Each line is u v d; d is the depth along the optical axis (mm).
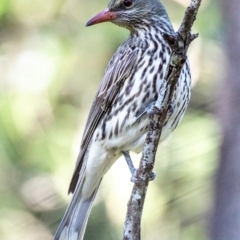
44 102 14281
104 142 10812
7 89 14328
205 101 13180
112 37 14289
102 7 14906
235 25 11195
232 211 10617
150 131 9016
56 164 14062
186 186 11891
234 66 11055
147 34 10664
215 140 11602
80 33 14492
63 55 14367
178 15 14406
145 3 10773
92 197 11094
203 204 11812
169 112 10148
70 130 14328
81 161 11117
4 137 13914
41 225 14266
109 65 10852
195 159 11805
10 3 14727
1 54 14766
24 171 14180
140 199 9188
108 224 13875
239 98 10875
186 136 12375
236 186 10633
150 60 10391
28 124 14094
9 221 14289
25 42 14703
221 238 10664
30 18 14844
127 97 10500
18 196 14227
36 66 14391
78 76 14445
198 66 13930
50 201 14117
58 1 14844
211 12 13867
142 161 9109
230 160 10711
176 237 12453
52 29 14617
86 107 14469
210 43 13930
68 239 10969
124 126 10570
